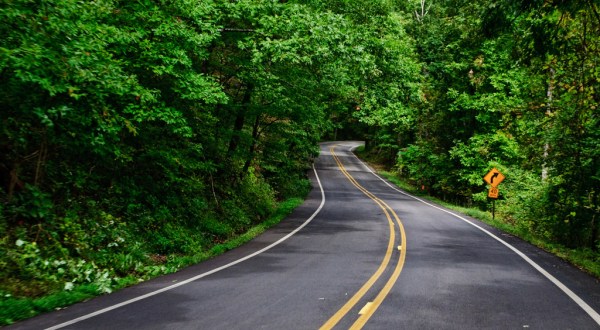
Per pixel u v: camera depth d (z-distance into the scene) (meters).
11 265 7.76
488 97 27.11
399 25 19.12
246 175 23.02
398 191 37.06
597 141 13.43
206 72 15.12
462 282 8.54
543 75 14.85
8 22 6.71
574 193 14.92
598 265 10.50
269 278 8.74
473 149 27.78
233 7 12.59
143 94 9.41
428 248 12.41
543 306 6.98
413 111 33.66
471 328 5.84
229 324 5.85
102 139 9.28
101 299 7.27
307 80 16.84
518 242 14.13
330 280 8.55
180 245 12.15
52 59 6.98
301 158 35.34
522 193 19.73
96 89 8.23
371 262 10.39
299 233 15.25
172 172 13.45
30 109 8.45
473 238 14.59
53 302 6.72
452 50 31.03
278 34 13.02
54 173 10.73
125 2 10.48
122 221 11.57
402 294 7.54
